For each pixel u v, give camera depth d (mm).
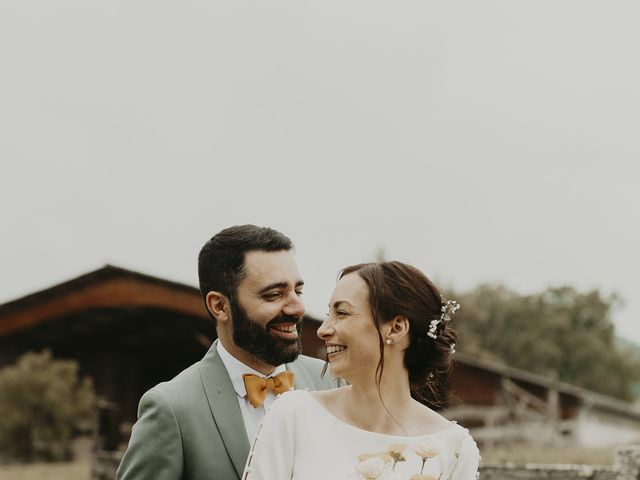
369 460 2309
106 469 10211
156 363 19266
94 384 17797
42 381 16531
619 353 59469
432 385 2670
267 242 2893
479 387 22703
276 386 2941
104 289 12797
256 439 2416
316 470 2316
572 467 5895
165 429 2734
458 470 2459
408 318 2445
